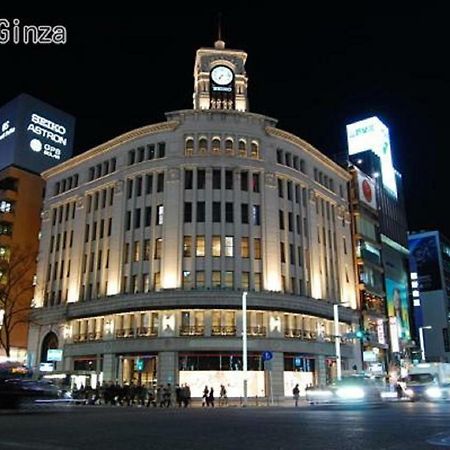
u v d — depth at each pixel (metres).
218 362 43.19
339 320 52.78
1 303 57.28
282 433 10.82
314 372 47.97
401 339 69.56
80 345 48.44
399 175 84.31
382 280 67.94
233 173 48.88
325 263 55.22
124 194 50.72
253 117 51.16
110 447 8.41
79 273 52.41
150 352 43.75
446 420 14.81
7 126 70.44
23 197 66.38
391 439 9.30
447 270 105.25
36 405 21.42
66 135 74.88
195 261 45.81
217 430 11.83
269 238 47.94
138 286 46.75
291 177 52.06
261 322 45.41
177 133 49.97
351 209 64.75
